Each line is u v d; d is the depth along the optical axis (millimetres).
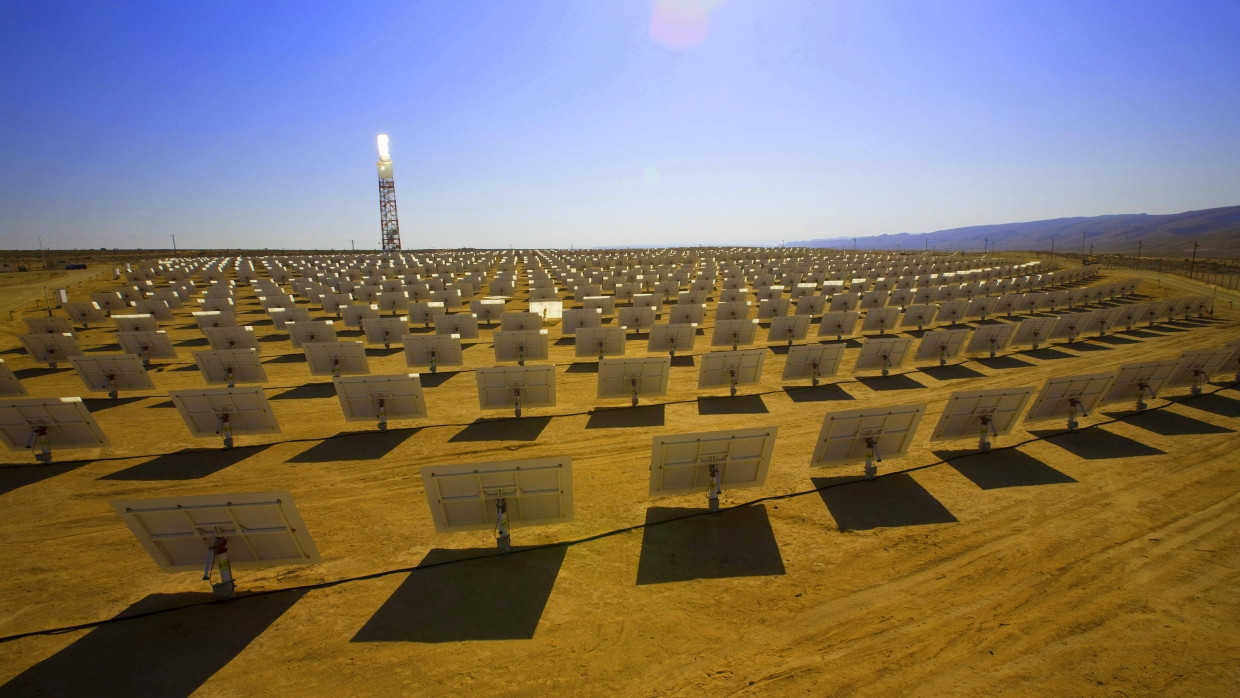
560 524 10711
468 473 9516
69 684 7348
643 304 36344
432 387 21219
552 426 16906
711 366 18828
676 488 11250
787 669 7328
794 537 10570
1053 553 9914
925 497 12055
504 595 8961
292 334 25688
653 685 7098
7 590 9359
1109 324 29266
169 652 7883
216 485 13258
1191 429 15680
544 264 81812
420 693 7047
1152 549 9992
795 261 72188
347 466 14234
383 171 109750
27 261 100688
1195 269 72438
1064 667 7277
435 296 40688
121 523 11656
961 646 7688
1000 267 62406
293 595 9062
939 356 23156
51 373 24016
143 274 61562
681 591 9016
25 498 12688
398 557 10094
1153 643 7680
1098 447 14523
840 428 12156
